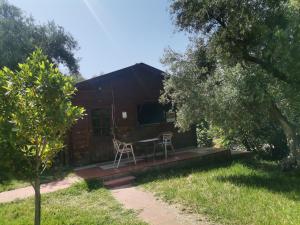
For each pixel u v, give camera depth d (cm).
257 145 1205
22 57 2094
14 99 427
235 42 884
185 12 968
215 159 1191
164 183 862
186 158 1126
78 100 1180
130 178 940
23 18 2411
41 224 581
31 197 791
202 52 1029
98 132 1222
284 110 902
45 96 432
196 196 704
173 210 641
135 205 693
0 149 412
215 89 901
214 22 947
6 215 657
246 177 856
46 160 472
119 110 1270
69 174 1031
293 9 834
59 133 470
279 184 770
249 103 857
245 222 539
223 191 729
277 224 519
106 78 1245
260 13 827
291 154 903
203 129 1509
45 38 2528
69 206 704
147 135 1320
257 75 836
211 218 576
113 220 605
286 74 791
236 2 839
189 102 929
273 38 783
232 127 909
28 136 434
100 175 948
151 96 1348
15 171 434
